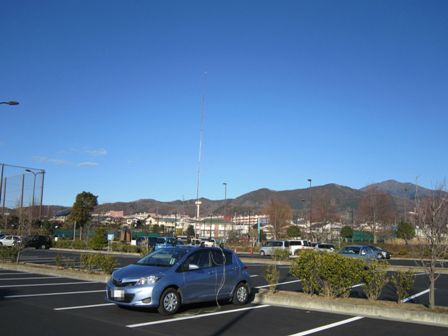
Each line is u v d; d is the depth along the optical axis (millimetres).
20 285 16688
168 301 11328
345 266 13055
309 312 12195
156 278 11227
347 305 12234
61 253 43062
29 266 23016
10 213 52781
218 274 12555
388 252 46656
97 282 17906
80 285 16859
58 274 20297
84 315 11102
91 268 20625
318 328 10234
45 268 22062
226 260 13047
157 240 50469
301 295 13695
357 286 18328
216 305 13078
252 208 151250
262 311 12195
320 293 13766
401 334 9781
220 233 106250
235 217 135875
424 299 15758
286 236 74875
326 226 76688
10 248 26203
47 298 13656
